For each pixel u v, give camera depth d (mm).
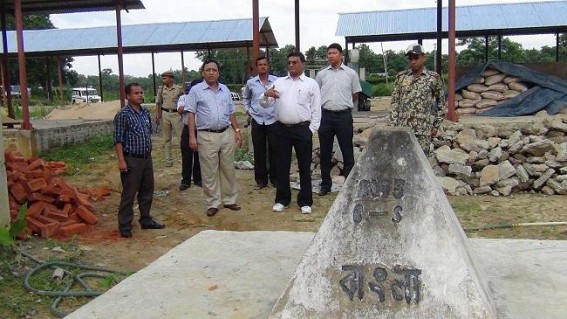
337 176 8031
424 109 5258
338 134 6891
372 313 2436
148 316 2729
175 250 3740
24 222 5062
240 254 3641
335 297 2490
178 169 9609
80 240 5758
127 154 5844
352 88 6840
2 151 5387
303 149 6250
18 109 17203
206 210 6789
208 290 3029
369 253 2504
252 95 7562
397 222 2518
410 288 2426
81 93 37562
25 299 4168
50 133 11211
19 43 10594
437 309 2379
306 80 6094
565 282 3008
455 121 9562
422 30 18219
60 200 6297
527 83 11812
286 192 6539
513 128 8414
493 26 17750
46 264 4766
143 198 6152
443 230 2482
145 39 22062
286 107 6102
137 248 5520
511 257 3451
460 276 2404
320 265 2545
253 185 8047
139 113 5906
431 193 2541
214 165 6418
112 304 2877
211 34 21547
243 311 2758
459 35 18906
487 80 11992
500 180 7207
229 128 6441
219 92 6359
